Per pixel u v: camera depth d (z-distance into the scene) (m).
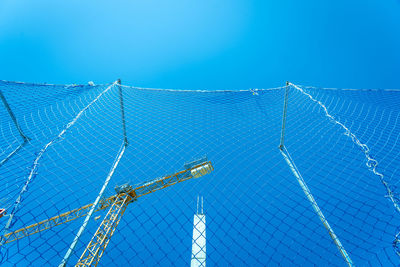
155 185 8.77
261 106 9.27
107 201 8.98
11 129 6.55
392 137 7.29
